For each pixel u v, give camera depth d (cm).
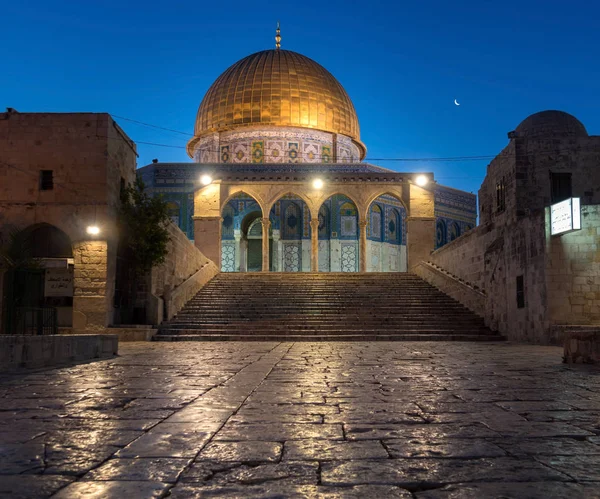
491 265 2281
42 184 2142
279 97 4841
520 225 2012
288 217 4538
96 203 2112
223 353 1420
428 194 3612
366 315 2411
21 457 380
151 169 4450
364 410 567
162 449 402
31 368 1035
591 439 433
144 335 2055
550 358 1247
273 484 318
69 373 947
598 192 2181
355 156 5375
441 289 2811
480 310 2375
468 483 318
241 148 4875
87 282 2084
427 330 2195
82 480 326
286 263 4484
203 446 412
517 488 308
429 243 3569
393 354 1366
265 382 807
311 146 4906
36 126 2144
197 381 824
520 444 416
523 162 2200
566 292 1798
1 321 2050
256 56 5094
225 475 337
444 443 420
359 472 342
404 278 3089
